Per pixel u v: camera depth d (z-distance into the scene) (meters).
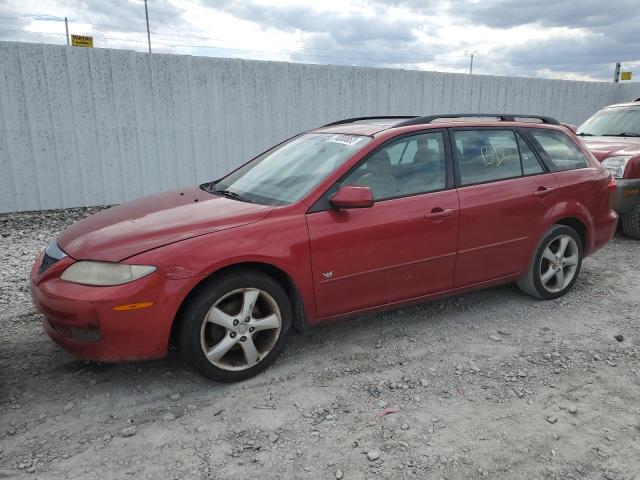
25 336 4.08
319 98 10.12
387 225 3.75
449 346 3.97
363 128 4.27
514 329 4.27
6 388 3.34
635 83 14.52
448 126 4.23
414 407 3.17
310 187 3.70
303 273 3.50
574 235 4.79
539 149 4.67
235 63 9.27
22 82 7.95
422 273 4.00
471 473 2.62
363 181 3.78
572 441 2.88
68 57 8.17
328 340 4.05
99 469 2.63
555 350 3.92
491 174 4.33
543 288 4.73
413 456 2.74
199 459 2.71
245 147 9.73
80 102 8.39
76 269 3.15
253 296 3.38
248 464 2.67
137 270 3.06
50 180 8.46
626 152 6.97
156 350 3.15
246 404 3.20
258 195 3.95
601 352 3.90
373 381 3.46
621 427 3.00
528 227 4.45
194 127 9.24
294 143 4.62
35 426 2.96
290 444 2.83
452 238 4.05
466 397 3.29
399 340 4.06
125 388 3.36
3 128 7.97
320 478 2.58
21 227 7.56
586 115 14.08
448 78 11.43
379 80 10.61
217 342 3.37
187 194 4.29
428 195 3.97
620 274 5.66
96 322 3.03
